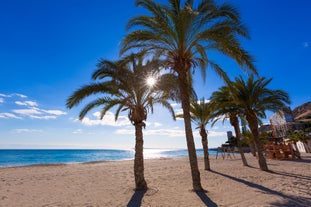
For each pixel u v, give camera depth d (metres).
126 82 10.02
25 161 46.28
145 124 10.29
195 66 9.74
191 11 7.99
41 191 9.84
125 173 16.55
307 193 7.81
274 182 10.26
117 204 7.25
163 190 9.25
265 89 14.88
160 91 10.24
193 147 9.10
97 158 59.53
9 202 7.87
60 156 69.88
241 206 6.44
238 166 18.70
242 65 9.21
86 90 9.56
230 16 8.90
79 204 7.40
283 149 23.94
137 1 8.99
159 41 9.61
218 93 16.36
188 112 9.26
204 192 8.48
